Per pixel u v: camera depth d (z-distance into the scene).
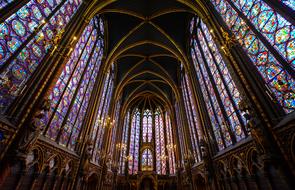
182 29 19.70
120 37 19.89
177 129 27.08
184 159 20.77
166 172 26.81
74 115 12.06
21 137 6.23
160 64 25.45
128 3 16.33
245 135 8.70
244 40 8.76
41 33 8.16
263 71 7.40
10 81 6.35
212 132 13.34
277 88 6.58
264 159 6.06
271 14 6.96
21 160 6.16
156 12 17.45
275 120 6.30
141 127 34.00
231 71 8.83
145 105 36.53
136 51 23.56
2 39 5.96
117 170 24.38
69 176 10.87
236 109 9.70
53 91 9.17
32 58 7.62
